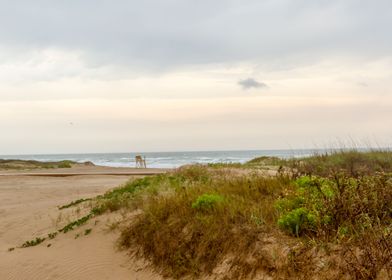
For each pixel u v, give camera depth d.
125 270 6.40
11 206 13.72
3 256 7.90
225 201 6.88
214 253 5.59
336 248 4.60
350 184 6.18
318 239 4.86
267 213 6.04
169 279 5.73
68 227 8.90
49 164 43.81
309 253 4.69
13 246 8.71
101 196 12.10
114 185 18.53
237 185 8.32
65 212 10.84
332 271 4.32
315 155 14.97
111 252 7.08
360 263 4.18
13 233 9.75
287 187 7.45
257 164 16.48
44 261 7.21
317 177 7.36
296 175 8.65
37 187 19.05
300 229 5.27
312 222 5.24
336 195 5.57
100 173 25.97
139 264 6.41
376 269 4.03
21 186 19.80
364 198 5.50
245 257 5.21
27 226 10.14
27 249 8.20
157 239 6.53
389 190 5.77
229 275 5.14
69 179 22.62
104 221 8.67
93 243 7.65
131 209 8.86
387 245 4.18
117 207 9.36
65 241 8.18
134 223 7.55
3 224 10.79
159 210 7.30
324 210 5.36
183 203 7.34
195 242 6.00
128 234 7.26
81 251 7.39
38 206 13.12
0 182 21.91
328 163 12.59
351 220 5.12
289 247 4.94
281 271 4.69
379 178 6.22
